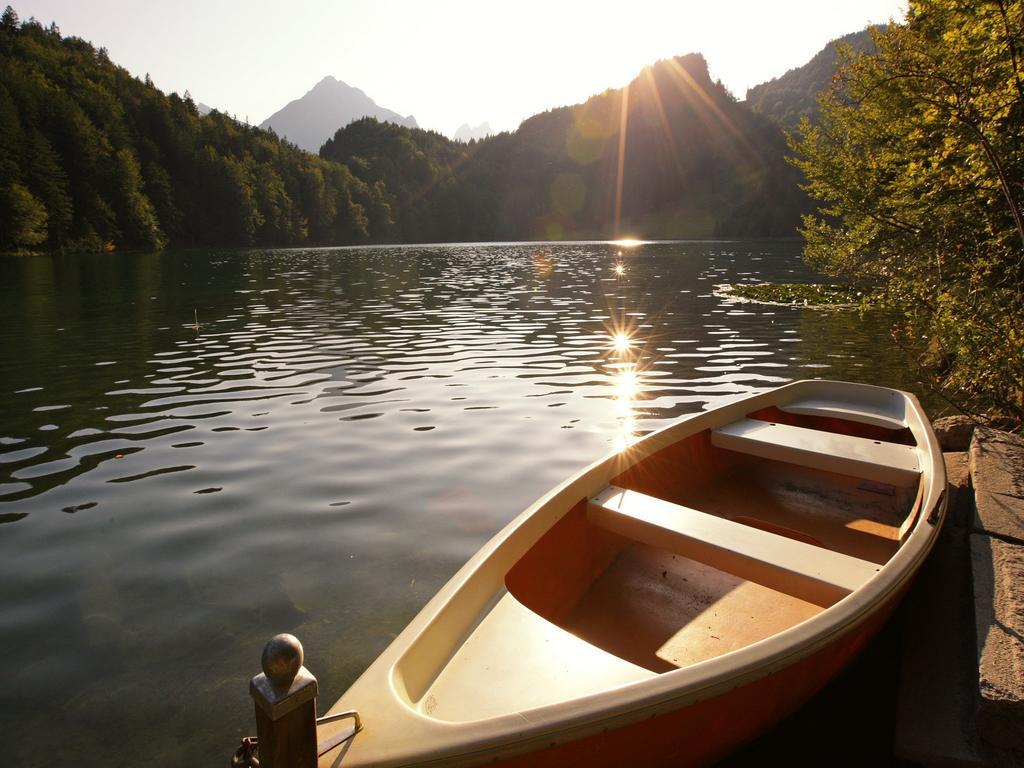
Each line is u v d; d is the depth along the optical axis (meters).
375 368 10.81
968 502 4.70
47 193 69.94
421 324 16.12
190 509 5.26
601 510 3.66
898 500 4.89
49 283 29.91
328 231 126.75
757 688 2.21
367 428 7.45
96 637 3.57
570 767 1.92
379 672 2.09
